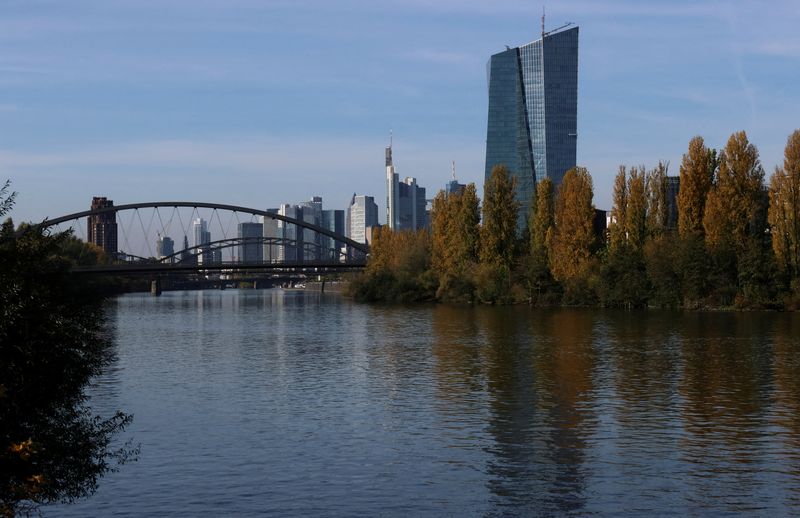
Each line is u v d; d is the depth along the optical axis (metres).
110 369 58.66
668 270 110.12
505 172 132.75
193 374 55.97
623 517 26.50
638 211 117.62
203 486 29.98
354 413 41.88
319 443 35.81
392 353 66.12
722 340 71.19
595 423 38.78
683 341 70.81
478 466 32.06
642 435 36.38
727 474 30.59
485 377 52.38
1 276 25.17
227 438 36.84
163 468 32.19
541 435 36.62
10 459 24.62
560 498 28.28
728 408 41.78
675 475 30.56
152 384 51.72
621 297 113.81
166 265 171.50
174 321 110.62
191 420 40.69
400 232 168.12
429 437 36.56
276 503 28.16
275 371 56.97
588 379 50.91
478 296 132.00
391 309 128.62
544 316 103.25
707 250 108.06
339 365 59.50
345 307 140.12
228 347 73.44
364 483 30.14
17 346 25.03
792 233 104.31
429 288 146.12
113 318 117.94
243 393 48.12
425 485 29.84
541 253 127.75
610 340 72.44
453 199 140.12
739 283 107.81
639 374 52.62
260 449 34.88
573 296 119.62
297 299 198.50
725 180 107.75
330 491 29.34
